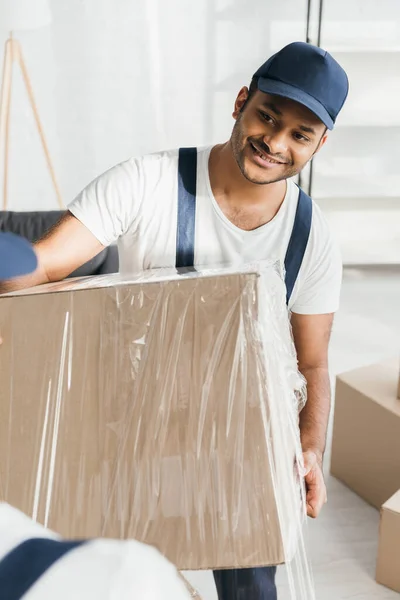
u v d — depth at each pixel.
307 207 1.01
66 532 0.67
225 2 3.24
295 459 0.71
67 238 0.96
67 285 0.73
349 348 2.93
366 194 3.54
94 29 3.25
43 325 0.67
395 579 1.71
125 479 0.67
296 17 3.29
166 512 0.67
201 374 0.67
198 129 3.52
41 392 0.67
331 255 1.03
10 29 3.04
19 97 3.35
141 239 1.00
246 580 0.97
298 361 1.10
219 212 0.97
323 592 1.70
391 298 3.46
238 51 3.35
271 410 0.67
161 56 3.34
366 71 3.43
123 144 3.52
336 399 2.10
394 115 3.46
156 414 0.67
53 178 3.40
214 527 0.67
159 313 0.67
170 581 0.25
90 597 0.23
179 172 0.98
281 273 0.79
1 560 0.24
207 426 0.67
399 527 1.66
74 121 3.44
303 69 0.87
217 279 0.66
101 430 0.67
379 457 1.97
